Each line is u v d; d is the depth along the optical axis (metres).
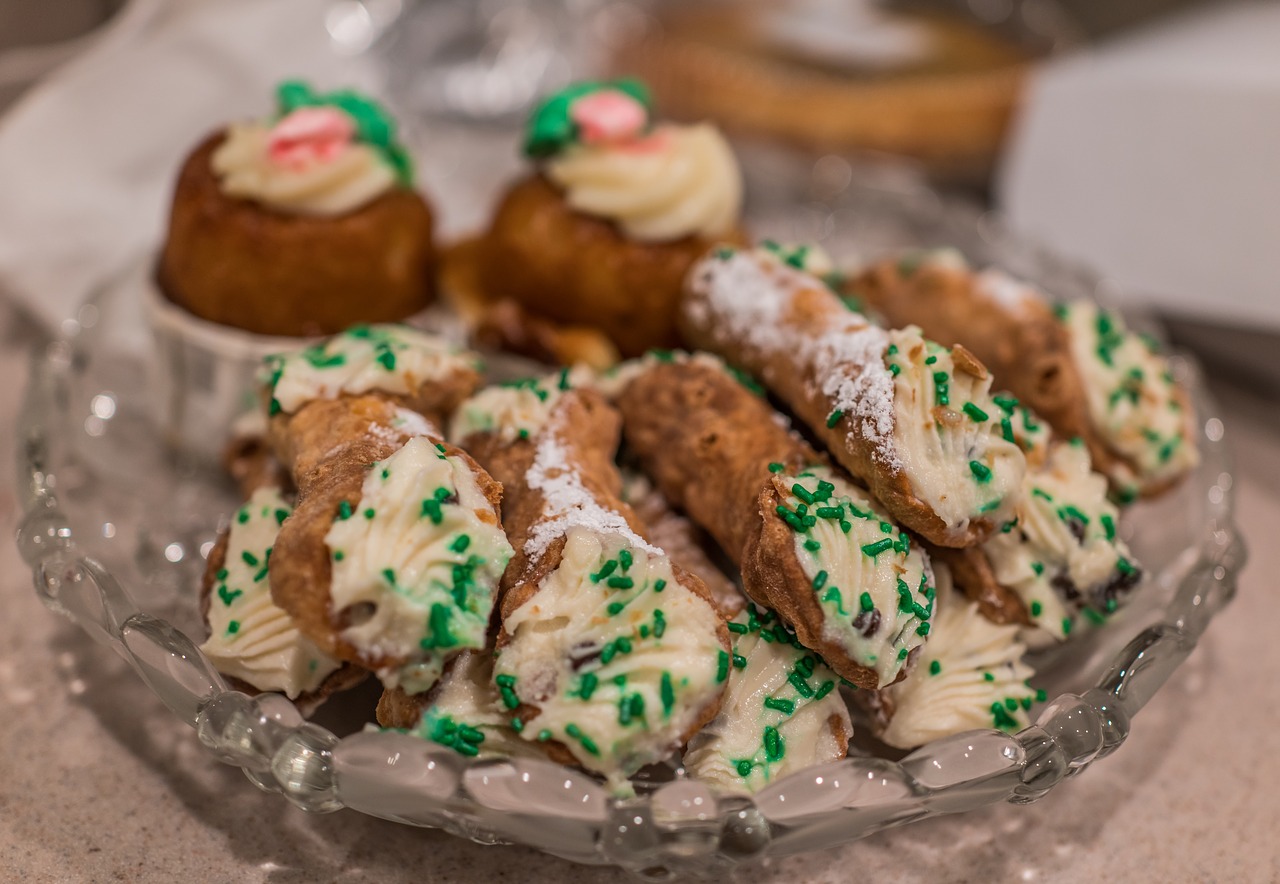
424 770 0.26
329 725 0.30
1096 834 0.32
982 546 0.32
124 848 0.30
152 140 0.45
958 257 0.42
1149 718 0.35
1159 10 0.66
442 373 0.33
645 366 0.36
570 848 0.27
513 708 0.27
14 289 0.43
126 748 0.32
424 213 0.39
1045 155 0.52
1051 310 0.38
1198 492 0.37
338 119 0.38
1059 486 0.33
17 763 0.31
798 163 0.55
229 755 0.28
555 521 0.30
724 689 0.28
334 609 0.27
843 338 0.33
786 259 0.38
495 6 0.64
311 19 0.47
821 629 0.29
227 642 0.30
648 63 0.56
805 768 0.27
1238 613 0.38
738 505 0.32
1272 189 0.47
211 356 0.37
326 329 0.37
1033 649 0.33
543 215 0.39
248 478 0.35
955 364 0.30
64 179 0.43
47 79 0.48
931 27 0.63
